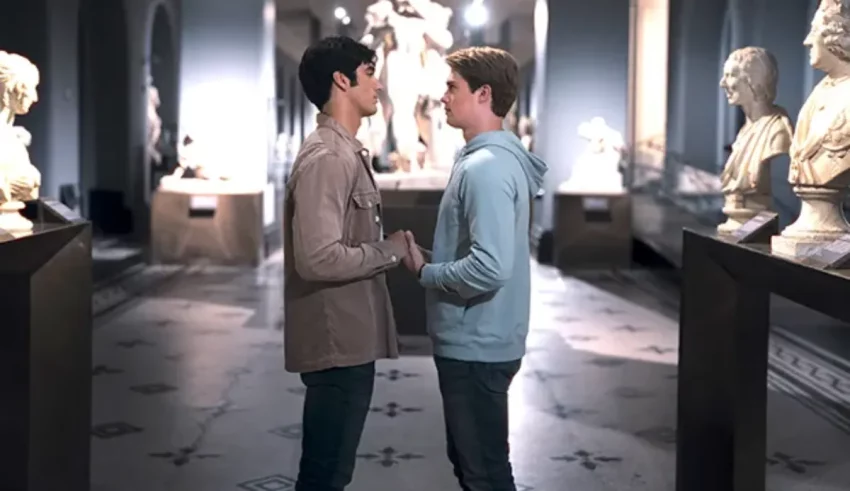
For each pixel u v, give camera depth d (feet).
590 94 45.06
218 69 44.50
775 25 33.09
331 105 9.96
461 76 9.75
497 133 9.64
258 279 37.17
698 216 40.19
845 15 10.49
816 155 10.47
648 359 23.84
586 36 44.91
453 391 9.79
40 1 39.86
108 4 53.31
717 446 12.09
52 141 40.52
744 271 10.81
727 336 11.93
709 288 12.02
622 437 17.20
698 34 47.88
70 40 42.37
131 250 46.11
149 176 56.70
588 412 18.86
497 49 9.91
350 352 9.74
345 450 9.96
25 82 11.67
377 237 10.18
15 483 10.66
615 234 41.93
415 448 16.42
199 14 44.32
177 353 23.91
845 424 18.01
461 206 9.58
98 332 26.45
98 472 14.99
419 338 25.72
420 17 35.86
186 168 44.45
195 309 30.32
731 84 14.44
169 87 62.23
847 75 10.63
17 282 10.52
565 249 42.11
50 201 12.27
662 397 20.10
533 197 10.03
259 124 44.70
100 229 53.78
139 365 22.54
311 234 9.32
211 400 19.49
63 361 11.54
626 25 44.83
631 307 31.91
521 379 21.62
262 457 15.85
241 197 40.68
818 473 15.30
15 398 10.62
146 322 27.96
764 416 11.85
